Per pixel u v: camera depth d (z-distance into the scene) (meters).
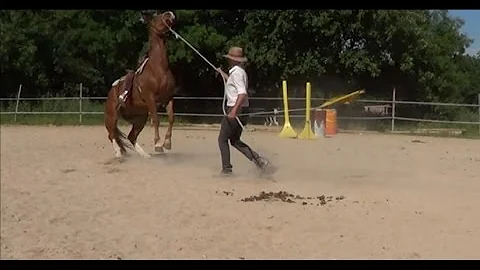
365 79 29.58
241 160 11.94
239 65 9.56
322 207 7.57
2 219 7.00
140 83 11.56
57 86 30.00
